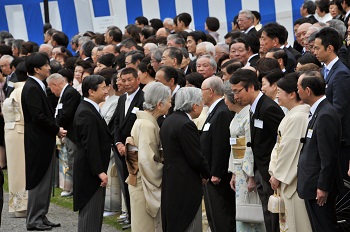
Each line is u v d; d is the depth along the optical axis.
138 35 24.00
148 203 14.01
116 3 28.55
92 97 15.21
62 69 21.34
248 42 18.05
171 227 13.39
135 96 16.80
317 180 12.46
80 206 15.15
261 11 25.41
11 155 18.72
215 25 24.06
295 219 12.96
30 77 17.42
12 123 18.69
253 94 13.83
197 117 14.77
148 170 13.91
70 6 29.86
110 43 23.83
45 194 17.44
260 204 14.00
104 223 17.77
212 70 16.98
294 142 12.90
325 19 22.03
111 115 18.45
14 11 31.19
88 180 15.12
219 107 14.70
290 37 25.00
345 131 13.95
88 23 29.72
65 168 20.81
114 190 18.50
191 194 13.38
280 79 13.23
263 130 13.72
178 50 17.64
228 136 14.53
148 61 17.81
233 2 25.94
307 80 12.55
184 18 23.84
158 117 15.50
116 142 16.86
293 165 12.94
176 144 13.36
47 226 17.44
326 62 14.44
